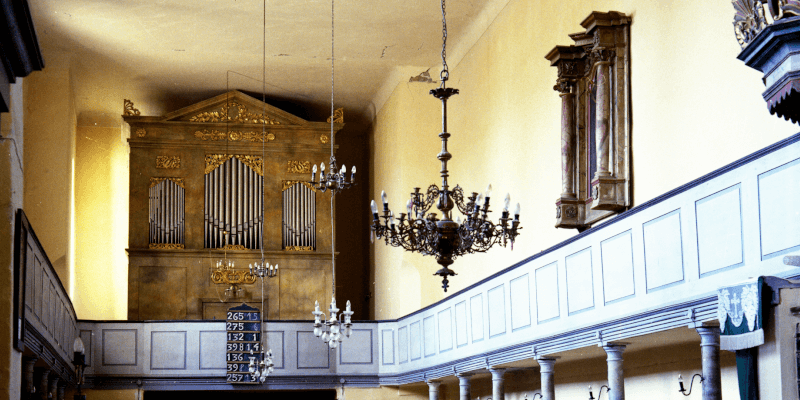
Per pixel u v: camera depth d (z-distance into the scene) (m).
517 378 17.53
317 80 23.00
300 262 22.95
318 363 20.56
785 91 5.52
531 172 15.95
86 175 24.20
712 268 8.73
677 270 9.37
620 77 12.58
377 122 24.30
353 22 19.66
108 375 19.77
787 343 6.39
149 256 22.20
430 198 10.08
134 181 22.45
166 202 22.48
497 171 17.75
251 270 20.22
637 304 10.16
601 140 12.41
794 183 7.51
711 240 8.76
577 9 14.31
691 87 11.01
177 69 22.09
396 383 20.30
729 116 10.19
